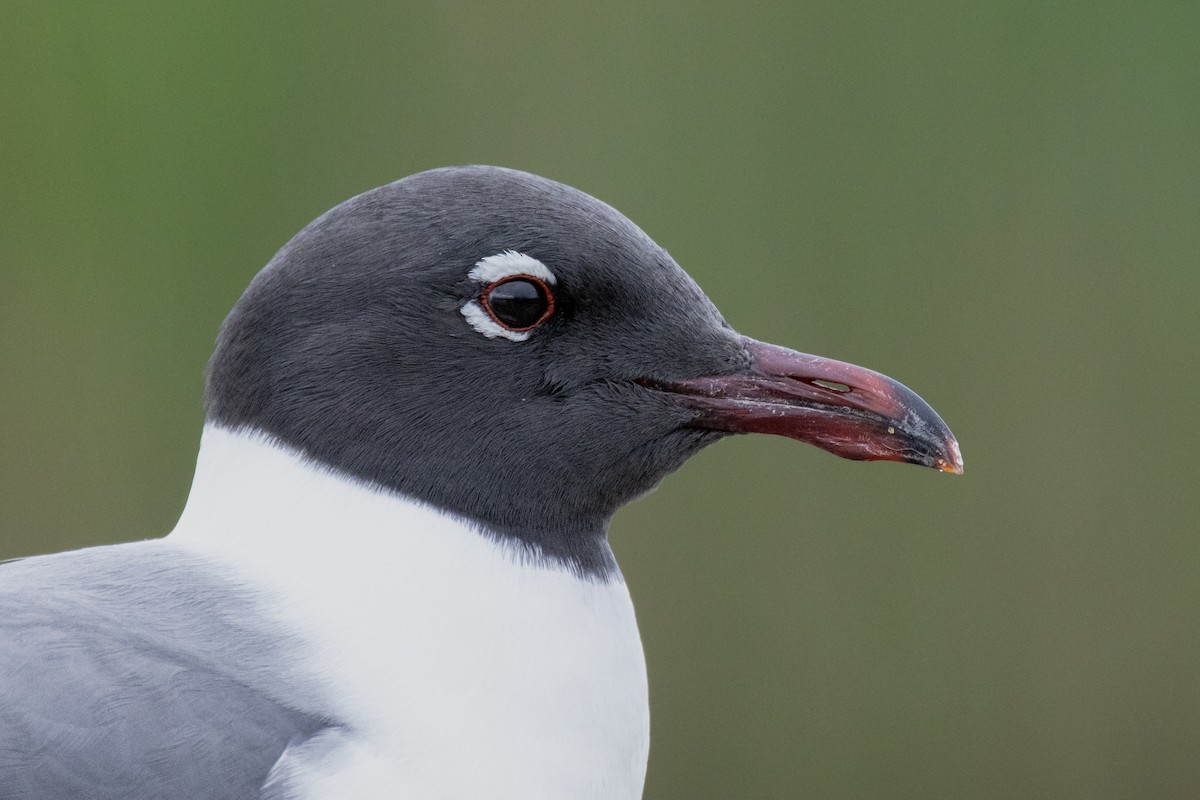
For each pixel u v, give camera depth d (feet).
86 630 10.71
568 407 10.82
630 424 10.84
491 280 10.80
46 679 10.69
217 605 10.75
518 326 10.80
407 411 10.79
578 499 10.83
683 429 10.86
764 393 10.87
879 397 10.87
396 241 10.80
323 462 10.79
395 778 10.73
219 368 10.81
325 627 10.75
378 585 10.77
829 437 10.87
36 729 10.67
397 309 10.79
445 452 10.80
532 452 10.81
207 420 10.82
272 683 10.73
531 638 10.78
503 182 10.82
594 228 10.82
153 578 10.76
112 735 10.68
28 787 10.66
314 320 10.79
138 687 10.69
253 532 10.78
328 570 10.77
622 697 10.80
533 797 10.76
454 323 10.80
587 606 10.80
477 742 10.75
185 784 10.68
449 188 10.81
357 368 10.79
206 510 10.80
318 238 10.80
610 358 10.83
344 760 10.72
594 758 10.78
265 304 10.80
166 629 10.73
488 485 10.80
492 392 10.80
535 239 10.80
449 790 10.73
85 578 10.75
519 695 10.77
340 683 10.74
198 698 10.70
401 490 10.79
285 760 10.71
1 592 10.73
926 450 10.87
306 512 10.78
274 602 10.76
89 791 10.67
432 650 10.76
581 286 10.82
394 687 10.74
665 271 10.85
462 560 10.78
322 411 10.79
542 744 10.77
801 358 10.87
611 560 10.84
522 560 10.80
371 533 10.78
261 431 10.80
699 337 10.85
